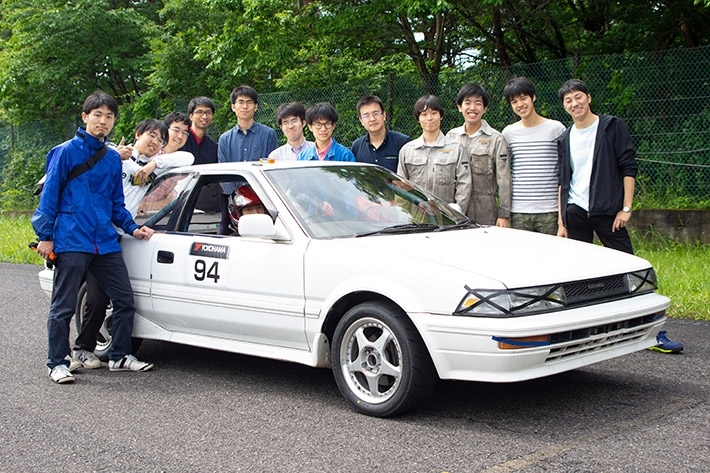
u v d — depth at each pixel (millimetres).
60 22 21234
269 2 15500
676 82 11133
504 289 4457
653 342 5164
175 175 6480
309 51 16562
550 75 11742
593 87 11625
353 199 5762
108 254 6121
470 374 4520
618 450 4195
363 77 15727
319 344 5195
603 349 4828
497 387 5484
